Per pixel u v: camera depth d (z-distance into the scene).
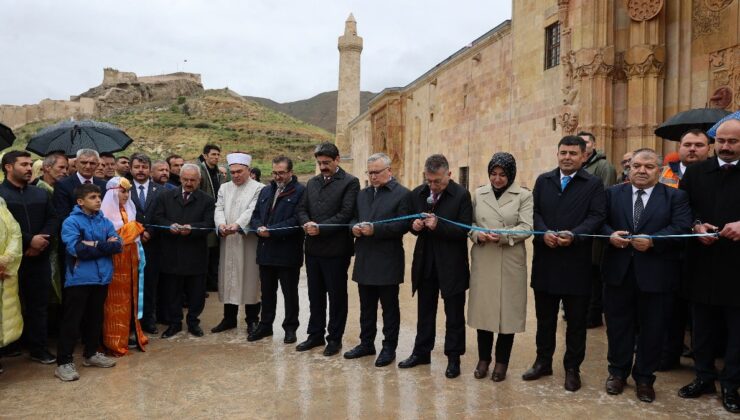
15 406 4.82
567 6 13.00
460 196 5.52
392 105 33.09
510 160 5.36
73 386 5.32
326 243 6.32
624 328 5.11
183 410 4.70
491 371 5.70
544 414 4.59
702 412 4.65
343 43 52.62
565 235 4.99
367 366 5.88
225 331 7.48
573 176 5.26
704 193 4.91
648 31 11.50
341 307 6.38
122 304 6.33
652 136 11.47
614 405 4.80
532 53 16.77
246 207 7.21
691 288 4.91
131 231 6.43
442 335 7.19
